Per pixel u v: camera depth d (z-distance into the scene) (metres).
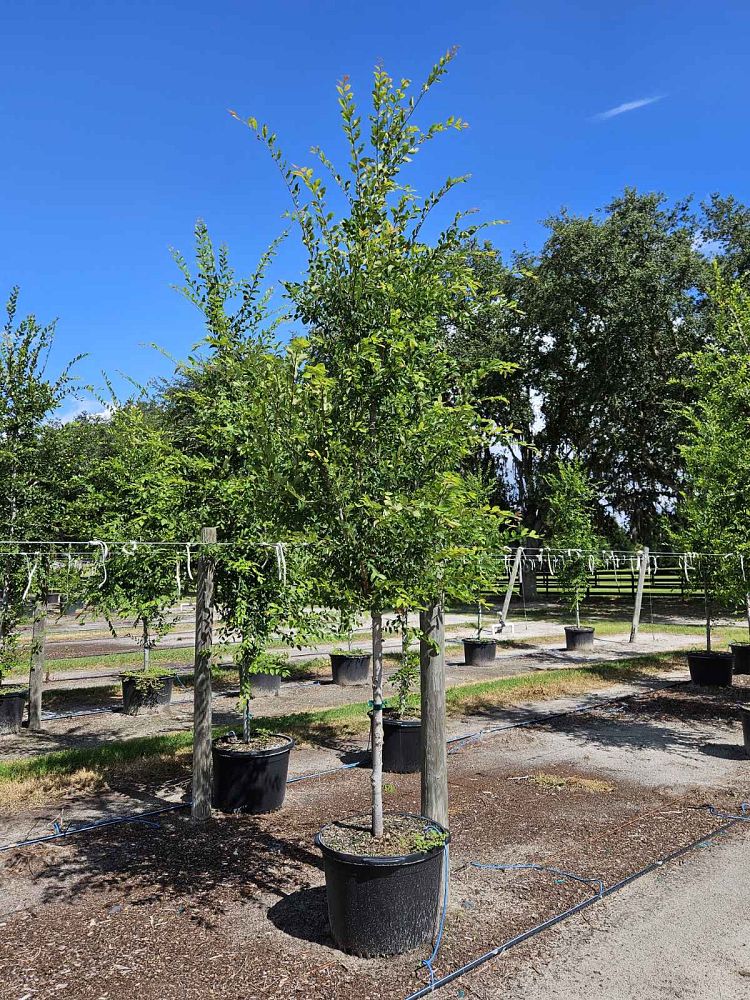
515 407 25.11
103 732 8.80
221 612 6.48
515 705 10.06
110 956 3.61
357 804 6.01
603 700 10.43
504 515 3.77
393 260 3.85
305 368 3.42
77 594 7.68
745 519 8.41
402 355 3.83
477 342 22.08
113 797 6.21
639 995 3.27
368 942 3.55
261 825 5.53
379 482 3.77
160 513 6.51
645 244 22.83
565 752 7.65
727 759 7.41
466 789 6.35
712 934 3.82
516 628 20.48
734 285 8.96
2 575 8.03
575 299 23.25
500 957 3.58
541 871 4.60
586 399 23.86
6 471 8.22
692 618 23.25
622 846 5.03
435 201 4.02
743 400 8.55
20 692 8.85
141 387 8.38
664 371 23.39
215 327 6.01
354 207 3.88
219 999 3.22
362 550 3.63
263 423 3.63
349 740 8.15
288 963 3.52
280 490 3.69
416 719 7.19
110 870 4.70
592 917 4.01
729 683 11.52
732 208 24.00
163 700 9.94
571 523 16.34
